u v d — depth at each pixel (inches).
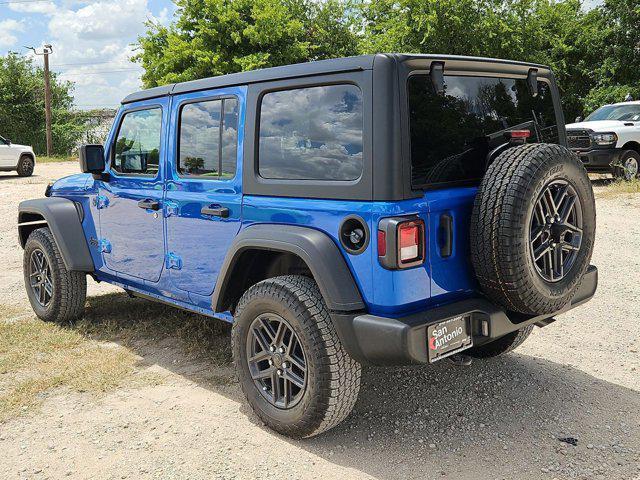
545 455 126.3
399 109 115.7
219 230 149.8
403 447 131.0
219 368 175.2
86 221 204.2
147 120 175.0
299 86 130.8
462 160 129.0
